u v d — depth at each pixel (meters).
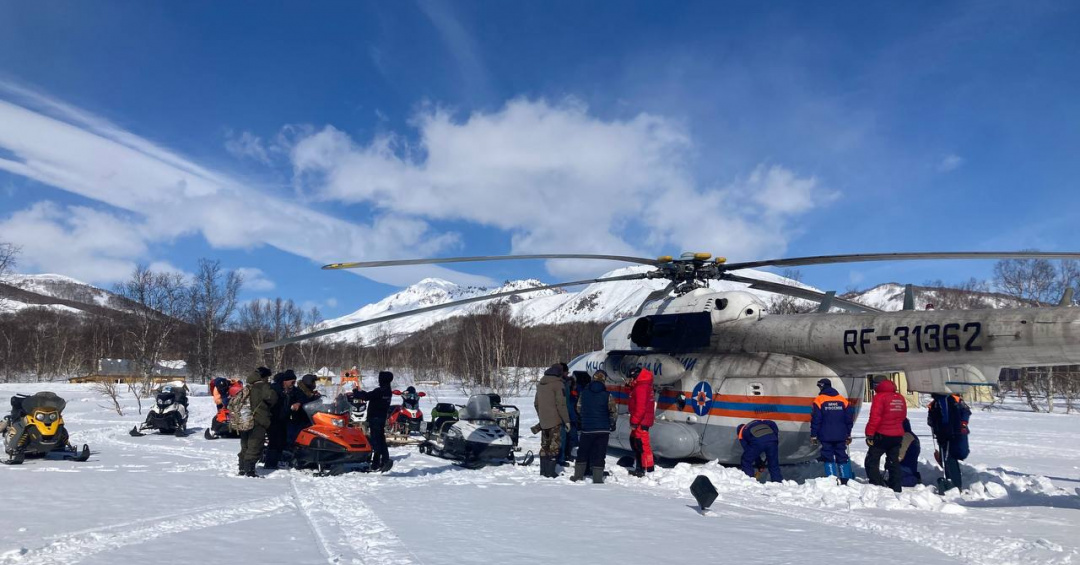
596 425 8.91
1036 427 21.38
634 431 9.48
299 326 76.31
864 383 9.91
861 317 9.20
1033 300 43.31
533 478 9.20
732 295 10.56
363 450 9.41
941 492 8.40
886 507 7.22
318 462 9.13
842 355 9.21
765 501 7.57
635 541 5.42
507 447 10.28
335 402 10.33
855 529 6.04
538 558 4.84
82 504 6.66
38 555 4.75
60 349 69.75
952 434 8.71
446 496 7.47
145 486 7.81
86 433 15.31
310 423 9.83
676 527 5.99
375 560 4.69
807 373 9.45
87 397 33.16
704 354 10.59
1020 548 5.27
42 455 10.61
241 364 61.03
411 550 4.98
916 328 8.48
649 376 9.52
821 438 8.66
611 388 12.17
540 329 100.69
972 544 5.44
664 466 10.91
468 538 5.41
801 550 5.19
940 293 62.44
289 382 9.98
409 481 8.72
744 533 5.78
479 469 10.03
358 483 8.47
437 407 12.40
